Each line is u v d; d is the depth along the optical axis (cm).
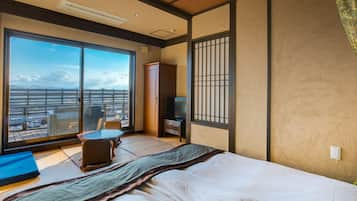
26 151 356
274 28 224
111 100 494
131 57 527
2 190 228
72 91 428
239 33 258
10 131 358
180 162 175
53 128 405
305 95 202
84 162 289
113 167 163
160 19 401
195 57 330
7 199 117
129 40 495
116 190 123
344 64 178
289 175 157
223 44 288
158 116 503
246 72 250
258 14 238
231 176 157
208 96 311
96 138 299
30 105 379
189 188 127
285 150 217
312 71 197
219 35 286
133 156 352
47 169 289
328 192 127
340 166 182
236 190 132
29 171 261
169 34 504
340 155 181
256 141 241
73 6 346
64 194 117
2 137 340
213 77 303
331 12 185
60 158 336
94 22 419
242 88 255
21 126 370
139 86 538
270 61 228
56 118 409
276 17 222
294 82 210
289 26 212
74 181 136
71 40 413
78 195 116
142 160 172
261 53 235
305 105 203
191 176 145
